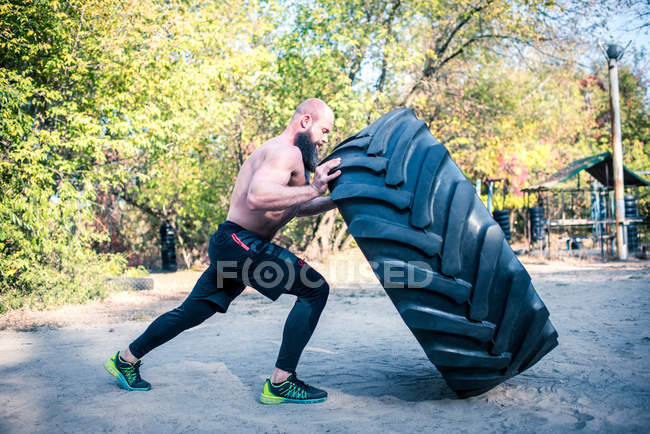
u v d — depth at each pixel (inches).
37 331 205.6
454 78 693.3
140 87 375.6
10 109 289.4
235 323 210.7
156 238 815.1
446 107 677.3
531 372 111.7
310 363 131.1
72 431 82.7
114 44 345.1
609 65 511.8
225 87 526.9
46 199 299.4
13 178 293.0
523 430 77.2
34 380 118.1
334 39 528.4
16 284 286.4
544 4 562.6
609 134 1049.5
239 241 97.0
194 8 452.4
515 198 751.1
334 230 751.7
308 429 81.5
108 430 82.8
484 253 85.4
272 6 549.6
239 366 129.6
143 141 358.3
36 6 314.8
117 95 360.2
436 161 88.3
